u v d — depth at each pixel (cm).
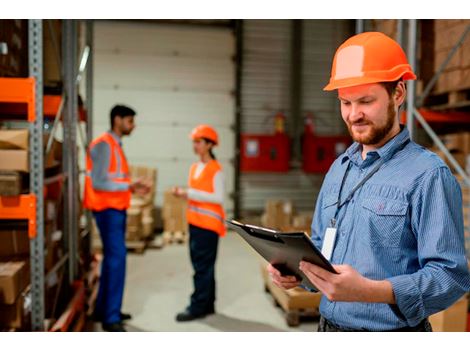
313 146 969
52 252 339
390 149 157
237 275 605
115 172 403
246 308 477
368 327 157
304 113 1003
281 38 979
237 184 983
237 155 977
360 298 134
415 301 135
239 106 970
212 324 431
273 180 998
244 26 963
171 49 938
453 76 408
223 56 957
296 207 1009
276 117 969
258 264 664
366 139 151
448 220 139
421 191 144
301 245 129
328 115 1008
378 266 151
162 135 946
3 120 383
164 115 945
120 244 407
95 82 917
